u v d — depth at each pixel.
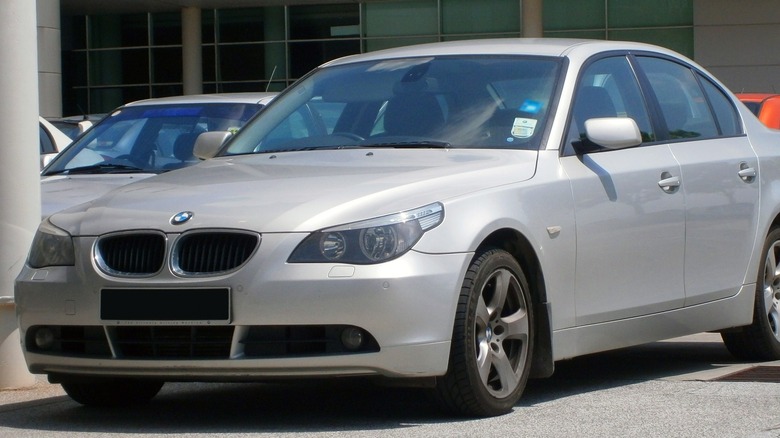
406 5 38.94
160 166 10.42
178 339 6.17
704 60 37.12
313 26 39.69
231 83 40.44
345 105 7.81
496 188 6.58
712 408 6.62
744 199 8.44
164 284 6.13
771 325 8.78
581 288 7.06
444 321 6.11
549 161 7.01
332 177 6.61
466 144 7.17
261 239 6.04
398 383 6.15
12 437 6.25
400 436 5.96
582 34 37.69
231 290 6.01
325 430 6.20
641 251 7.48
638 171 7.54
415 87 7.71
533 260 6.73
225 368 6.05
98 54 41.75
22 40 8.00
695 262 7.96
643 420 6.31
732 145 8.58
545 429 6.10
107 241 6.38
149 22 41.16
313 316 5.93
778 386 7.36
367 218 6.06
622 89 7.93
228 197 6.40
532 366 6.86
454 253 6.18
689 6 37.12
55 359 6.49
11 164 7.96
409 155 7.07
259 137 7.91
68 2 39.16
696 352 9.35
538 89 7.43
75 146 10.89
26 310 6.57
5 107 7.96
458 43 8.25
